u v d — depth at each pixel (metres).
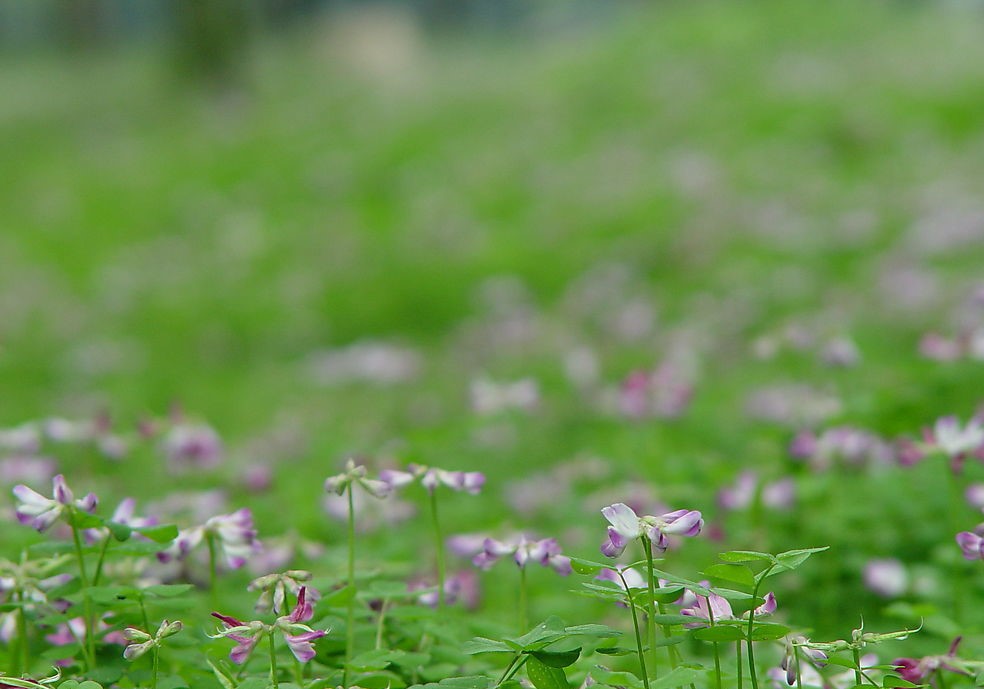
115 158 27.16
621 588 2.50
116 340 15.90
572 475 6.78
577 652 2.40
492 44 47.25
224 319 16.45
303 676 2.92
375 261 18.09
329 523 5.77
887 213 15.18
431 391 11.62
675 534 2.40
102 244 21.05
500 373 11.52
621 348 11.67
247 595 4.02
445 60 40.72
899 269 12.11
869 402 5.70
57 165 27.34
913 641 4.02
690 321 11.83
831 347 6.05
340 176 22.80
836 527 4.92
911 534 4.96
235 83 35.81
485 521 6.40
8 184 25.97
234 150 25.95
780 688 2.82
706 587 2.54
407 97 29.67
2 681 2.53
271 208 21.97
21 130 32.59
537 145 23.06
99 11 58.91
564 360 11.33
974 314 8.91
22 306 17.45
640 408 6.80
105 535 3.13
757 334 10.78
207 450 5.36
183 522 4.01
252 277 18.27
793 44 27.52
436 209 20.19
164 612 3.47
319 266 18.22
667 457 6.33
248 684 2.47
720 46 28.09
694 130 22.25
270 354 15.48
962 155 18.03
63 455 6.97
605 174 20.34
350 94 31.50
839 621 4.54
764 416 7.08
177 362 15.16
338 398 12.15
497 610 4.78
